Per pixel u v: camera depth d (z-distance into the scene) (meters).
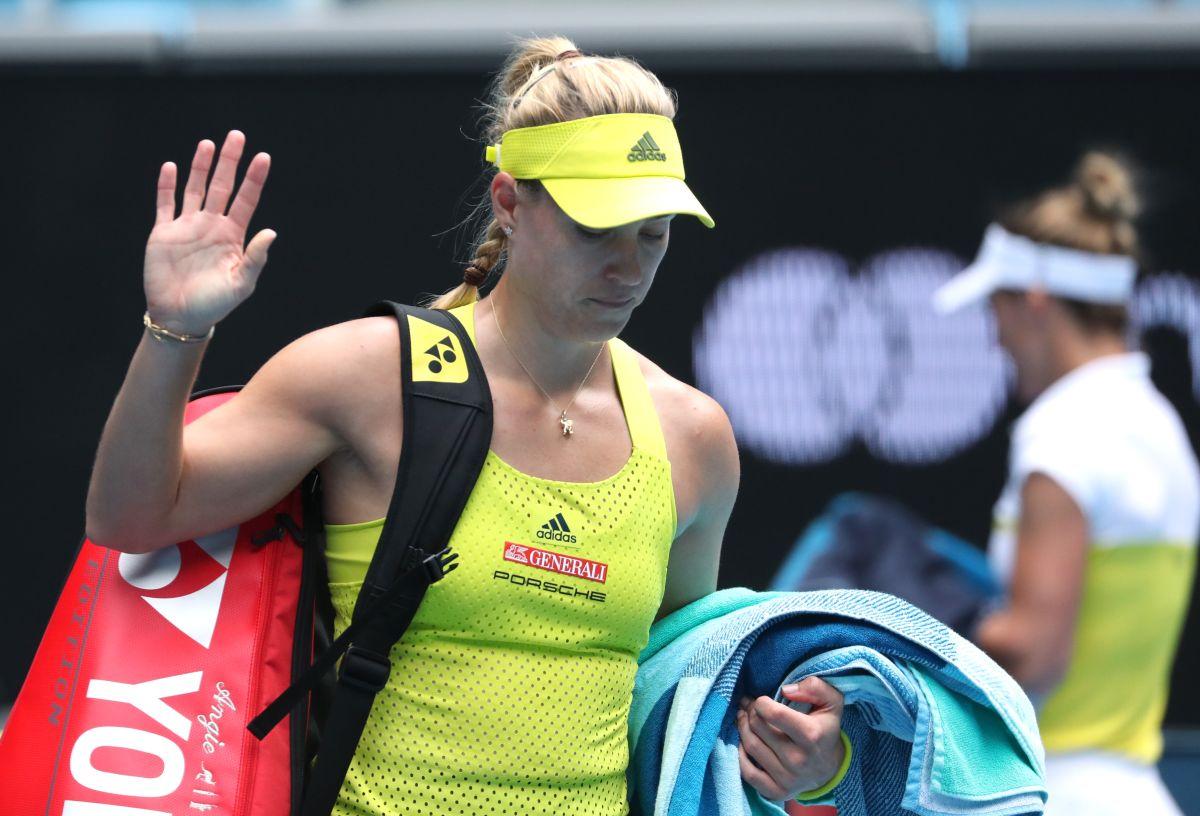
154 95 19.30
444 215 19.27
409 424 7.60
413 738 7.62
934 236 19.33
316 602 8.22
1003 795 8.51
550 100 7.71
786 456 19.28
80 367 19.25
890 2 19.69
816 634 8.67
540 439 7.95
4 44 19.25
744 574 19.23
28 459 19.20
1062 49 19.41
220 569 7.97
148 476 7.28
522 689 7.73
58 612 8.02
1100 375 18.89
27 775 7.74
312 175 19.25
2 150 19.20
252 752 7.71
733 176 19.41
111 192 19.28
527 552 7.69
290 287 19.16
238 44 19.52
